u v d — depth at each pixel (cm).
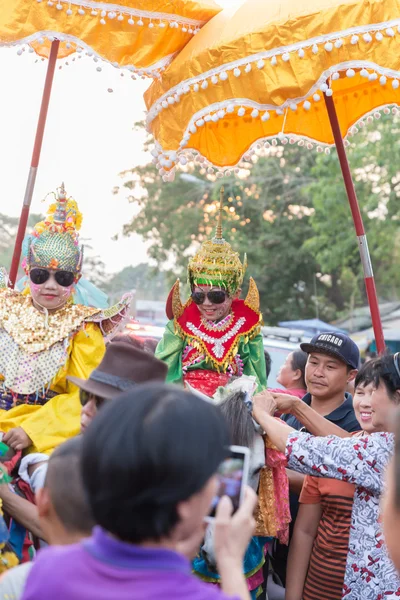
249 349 449
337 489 364
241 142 556
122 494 167
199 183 2439
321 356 453
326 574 361
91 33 450
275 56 417
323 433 378
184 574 169
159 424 171
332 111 520
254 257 2336
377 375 356
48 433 372
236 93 427
